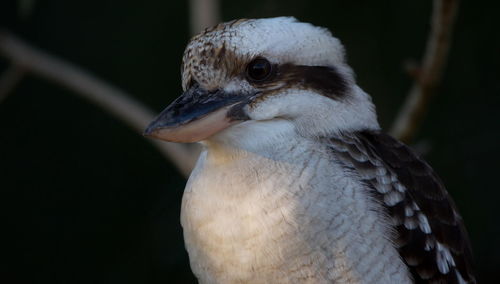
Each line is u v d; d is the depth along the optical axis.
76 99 11.61
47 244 11.37
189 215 6.86
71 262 11.28
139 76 11.30
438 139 10.73
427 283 6.98
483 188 10.57
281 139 6.69
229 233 6.62
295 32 6.80
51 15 11.66
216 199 6.67
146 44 11.35
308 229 6.51
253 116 6.71
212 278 6.85
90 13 11.58
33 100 11.67
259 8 10.79
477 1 10.70
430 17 10.59
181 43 11.28
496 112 10.67
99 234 11.30
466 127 10.70
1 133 11.63
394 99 10.58
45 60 10.04
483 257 10.52
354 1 10.73
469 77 10.73
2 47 10.04
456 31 10.76
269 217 6.54
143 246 11.11
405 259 6.85
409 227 6.85
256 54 6.69
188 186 6.98
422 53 10.61
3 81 10.83
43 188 11.50
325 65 6.86
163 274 10.95
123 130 11.46
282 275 6.59
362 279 6.58
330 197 6.54
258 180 6.60
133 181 11.38
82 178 11.48
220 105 6.73
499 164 10.57
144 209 11.27
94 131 11.54
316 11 10.77
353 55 10.67
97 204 11.38
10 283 11.29
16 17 11.72
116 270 11.09
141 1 11.47
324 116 6.77
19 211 11.48
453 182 10.59
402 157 7.12
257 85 6.73
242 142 6.71
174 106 6.77
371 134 7.07
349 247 6.53
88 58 11.46
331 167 6.63
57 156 11.55
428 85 8.77
